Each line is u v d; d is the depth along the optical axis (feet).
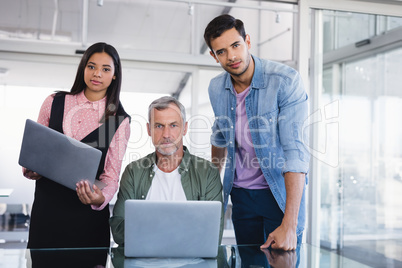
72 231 7.16
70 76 15.16
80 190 6.59
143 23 16.29
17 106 14.67
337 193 9.31
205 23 16.58
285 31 17.93
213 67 16.53
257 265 4.83
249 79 7.27
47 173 6.59
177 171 7.38
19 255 5.01
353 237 9.48
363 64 9.26
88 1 15.56
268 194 7.35
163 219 5.10
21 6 14.79
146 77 16.06
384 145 9.82
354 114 9.27
